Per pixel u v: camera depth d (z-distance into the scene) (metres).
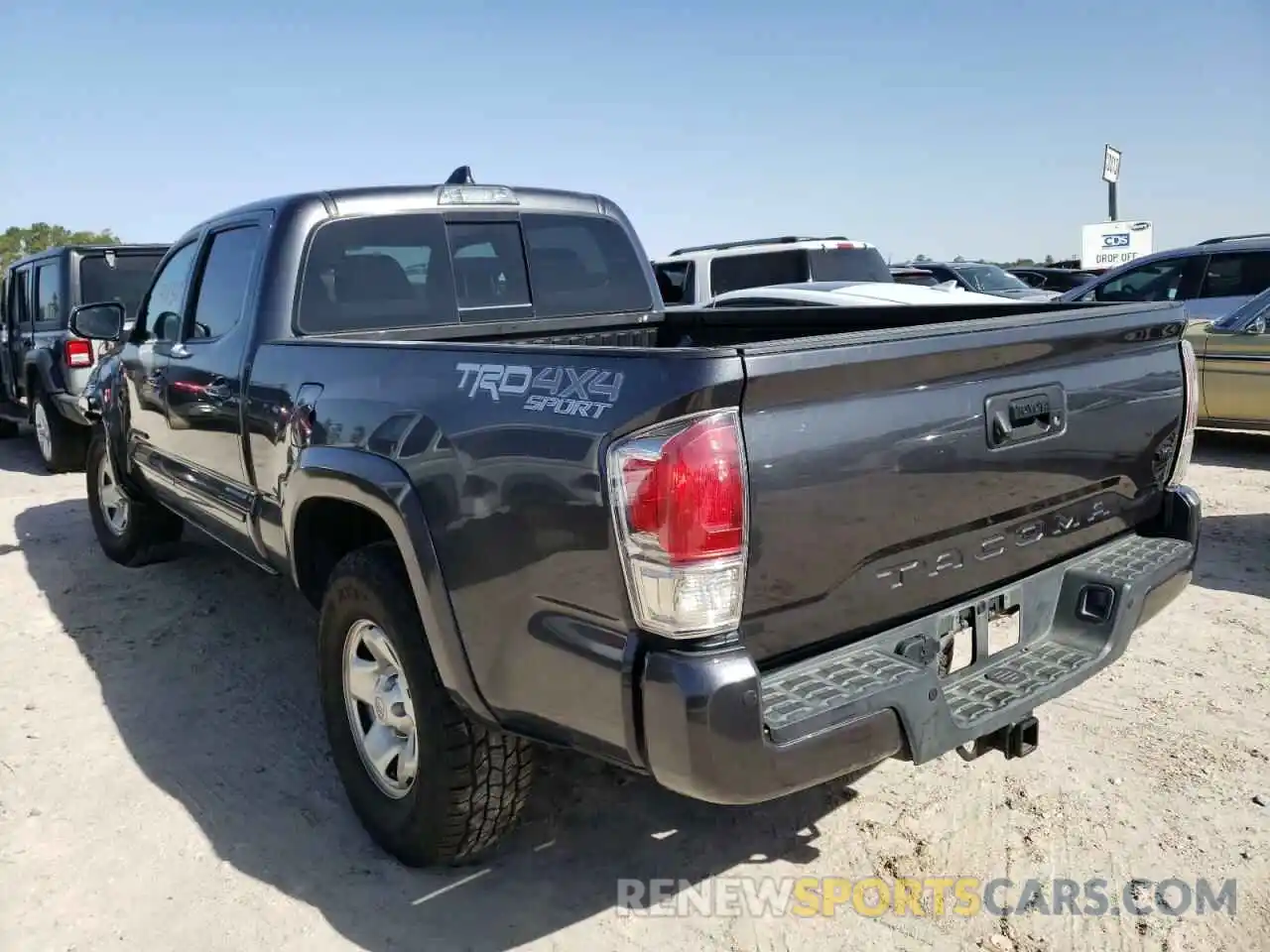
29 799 3.54
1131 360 3.10
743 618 2.24
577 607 2.30
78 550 6.61
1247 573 5.56
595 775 3.61
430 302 4.22
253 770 3.73
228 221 4.36
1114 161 21.61
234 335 4.00
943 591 2.68
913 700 2.38
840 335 2.32
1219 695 4.06
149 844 3.26
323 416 3.18
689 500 2.09
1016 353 2.65
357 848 3.22
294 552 3.48
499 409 2.47
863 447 2.36
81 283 8.92
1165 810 3.27
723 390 2.10
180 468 4.77
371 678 3.12
